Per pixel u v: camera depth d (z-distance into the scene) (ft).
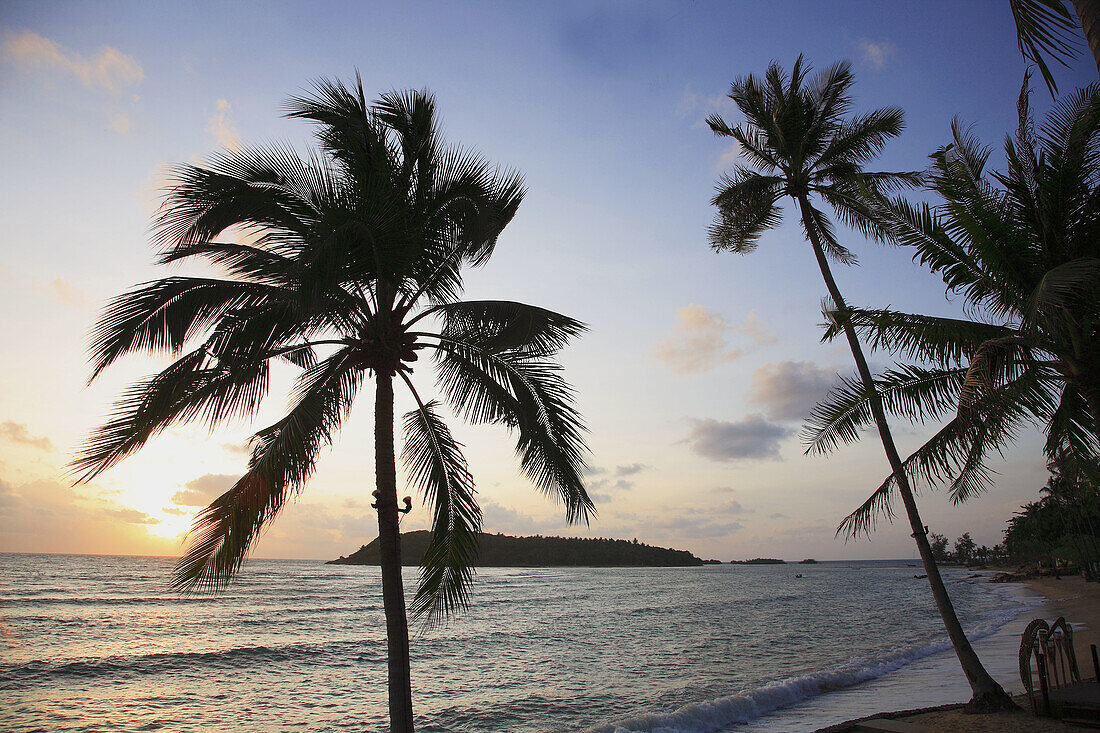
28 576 259.39
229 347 27.78
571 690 71.20
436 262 32.65
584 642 113.80
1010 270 34.86
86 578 257.55
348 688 73.72
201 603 181.57
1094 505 229.86
